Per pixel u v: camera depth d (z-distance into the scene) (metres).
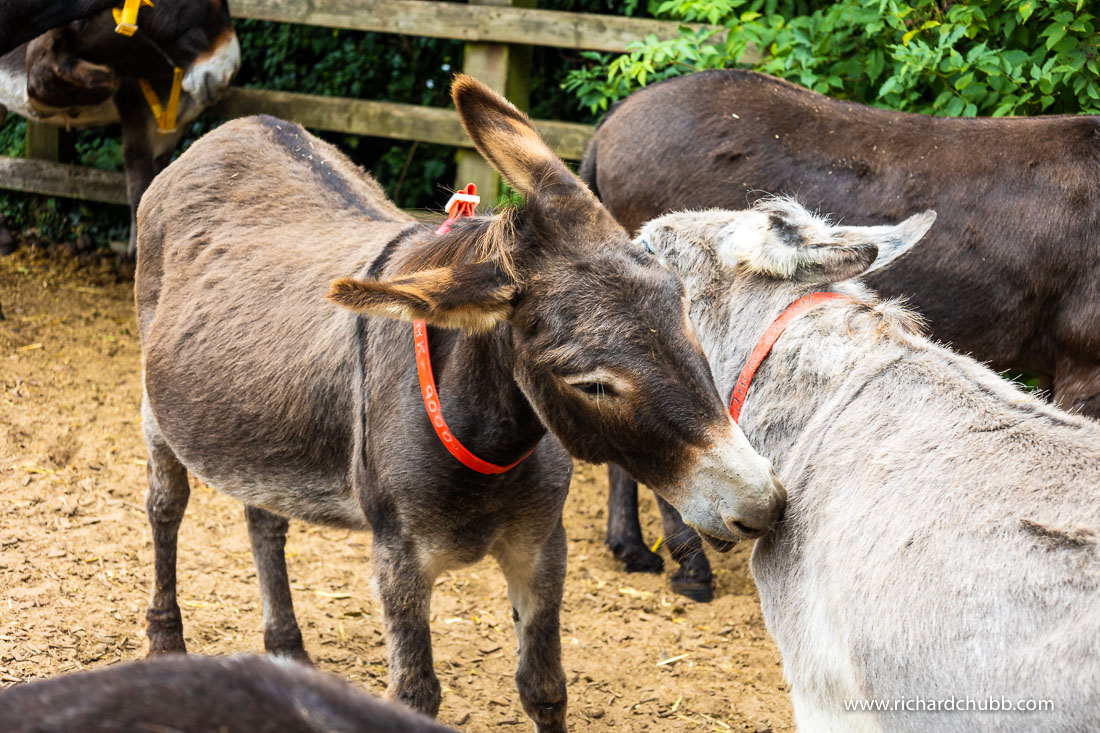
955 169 3.87
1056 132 3.87
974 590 1.84
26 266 7.50
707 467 2.07
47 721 1.19
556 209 2.28
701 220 2.64
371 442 2.64
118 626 3.52
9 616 3.45
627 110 4.43
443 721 3.22
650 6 5.97
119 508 4.34
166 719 1.19
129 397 5.50
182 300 3.26
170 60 6.34
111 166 8.02
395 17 6.48
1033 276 3.77
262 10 6.80
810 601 2.17
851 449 2.18
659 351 2.11
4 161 7.76
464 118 2.48
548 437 2.68
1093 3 4.41
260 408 2.92
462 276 2.22
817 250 2.38
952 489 1.96
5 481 4.40
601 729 3.28
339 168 3.58
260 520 3.39
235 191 3.41
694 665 3.68
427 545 2.62
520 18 6.17
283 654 3.42
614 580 4.31
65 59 6.15
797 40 4.85
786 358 2.38
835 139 4.03
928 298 3.86
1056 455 1.95
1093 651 1.67
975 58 4.40
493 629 3.81
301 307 2.93
